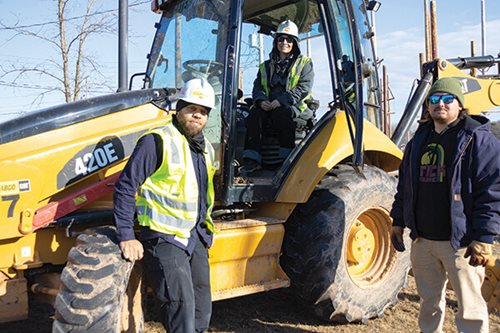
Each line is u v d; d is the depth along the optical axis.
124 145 3.67
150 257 2.99
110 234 3.17
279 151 4.67
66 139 3.52
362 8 5.09
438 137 3.46
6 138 3.36
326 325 4.54
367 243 4.66
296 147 4.43
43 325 4.47
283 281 4.31
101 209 3.67
